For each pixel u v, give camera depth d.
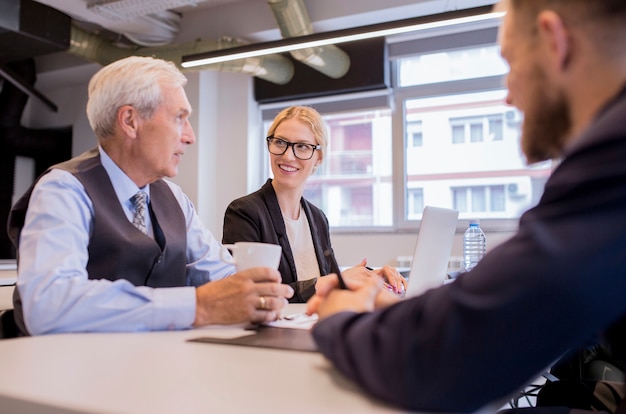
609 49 0.53
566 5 0.54
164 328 0.99
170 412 0.49
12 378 0.61
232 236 1.91
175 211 1.46
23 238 1.06
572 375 1.57
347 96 4.88
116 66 1.30
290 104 5.16
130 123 1.28
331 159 5.17
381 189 4.99
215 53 3.59
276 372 0.65
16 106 5.59
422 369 0.47
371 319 0.55
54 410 0.52
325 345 0.58
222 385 0.58
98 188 1.26
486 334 0.45
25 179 6.12
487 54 4.57
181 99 1.35
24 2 3.87
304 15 4.09
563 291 0.43
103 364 0.69
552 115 0.58
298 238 2.11
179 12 5.04
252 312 0.99
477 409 0.47
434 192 4.77
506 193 4.52
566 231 0.46
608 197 0.46
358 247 4.82
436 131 4.77
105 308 0.96
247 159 5.16
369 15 4.34
